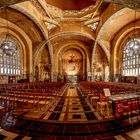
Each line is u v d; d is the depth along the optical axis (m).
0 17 19.03
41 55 30.28
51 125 6.00
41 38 25.72
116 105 7.05
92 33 26.30
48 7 20.83
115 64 27.34
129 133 5.30
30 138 4.94
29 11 17.94
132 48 20.33
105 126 5.91
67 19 24.23
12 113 7.48
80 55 35.28
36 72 29.12
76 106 8.91
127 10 17.56
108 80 29.38
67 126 5.90
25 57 26.14
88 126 5.90
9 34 22.03
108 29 24.03
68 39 31.58
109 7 19.27
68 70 35.50
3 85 16.50
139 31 21.70
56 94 10.17
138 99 7.55
